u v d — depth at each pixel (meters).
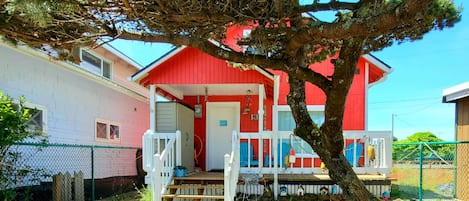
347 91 3.34
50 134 8.24
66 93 8.95
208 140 10.47
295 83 3.88
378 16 2.33
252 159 9.70
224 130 10.52
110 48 10.80
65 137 8.84
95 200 9.41
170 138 7.54
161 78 8.12
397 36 3.72
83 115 9.68
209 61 8.12
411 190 9.41
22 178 6.50
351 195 3.54
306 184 7.85
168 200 6.79
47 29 3.13
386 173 7.75
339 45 3.98
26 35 3.20
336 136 3.60
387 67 9.28
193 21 2.97
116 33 3.18
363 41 3.01
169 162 7.24
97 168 10.23
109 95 11.20
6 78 7.02
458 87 8.38
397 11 2.18
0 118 5.35
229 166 6.31
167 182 7.00
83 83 9.73
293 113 3.88
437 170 12.97
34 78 7.81
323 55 4.18
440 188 9.71
